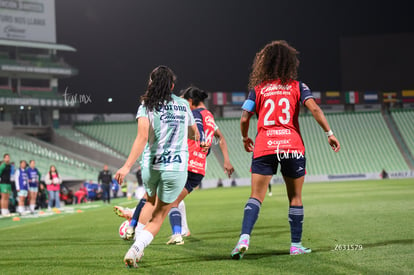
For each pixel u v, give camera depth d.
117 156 57.78
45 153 48.19
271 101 5.80
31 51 54.72
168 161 5.26
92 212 18.97
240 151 62.84
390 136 65.69
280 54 5.85
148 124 5.19
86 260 6.11
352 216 11.08
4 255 6.96
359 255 5.40
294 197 5.93
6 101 51.66
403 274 4.34
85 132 61.41
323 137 66.00
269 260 5.39
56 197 24.20
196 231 9.67
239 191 36.78
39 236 9.98
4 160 20.11
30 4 53.56
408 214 10.91
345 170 60.75
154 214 5.46
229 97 67.69
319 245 6.54
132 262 5.19
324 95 68.50
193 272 4.88
